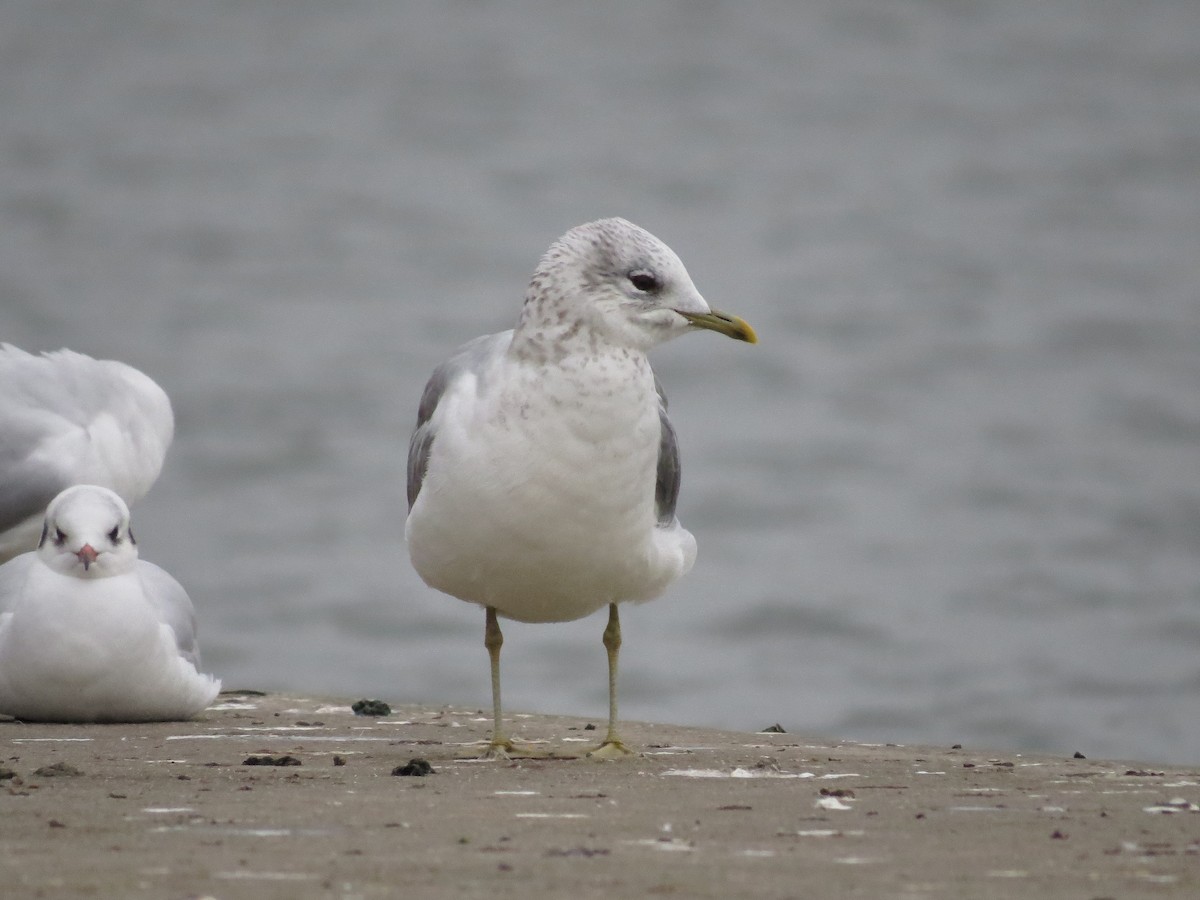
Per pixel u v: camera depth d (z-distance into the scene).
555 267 10.89
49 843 8.02
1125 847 8.20
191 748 12.00
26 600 13.36
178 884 7.20
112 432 17.36
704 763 11.41
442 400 11.41
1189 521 44.81
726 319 11.02
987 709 28.81
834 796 9.79
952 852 8.06
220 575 40.44
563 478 10.78
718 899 7.08
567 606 11.56
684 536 12.10
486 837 8.30
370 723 13.86
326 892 7.10
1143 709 28.83
